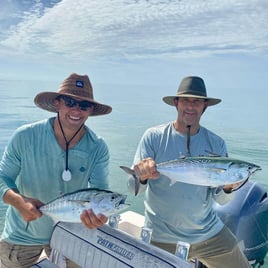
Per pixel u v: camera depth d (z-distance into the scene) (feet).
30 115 43.78
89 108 6.50
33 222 6.71
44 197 6.73
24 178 6.69
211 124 43.06
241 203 8.90
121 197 5.64
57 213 5.77
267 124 43.09
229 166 6.16
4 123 37.96
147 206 7.88
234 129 39.88
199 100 7.50
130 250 5.45
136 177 6.71
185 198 7.38
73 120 6.35
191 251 7.92
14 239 6.86
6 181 6.43
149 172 6.48
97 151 6.80
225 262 8.15
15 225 6.83
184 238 7.61
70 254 6.20
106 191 5.62
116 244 5.66
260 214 8.96
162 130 7.78
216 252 8.03
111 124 42.16
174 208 7.46
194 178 6.39
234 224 8.71
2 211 15.14
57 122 6.49
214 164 6.25
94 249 5.87
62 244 6.37
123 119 45.88
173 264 4.93
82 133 6.69
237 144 32.37
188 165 6.41
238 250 8.25
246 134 37.01
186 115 7.53
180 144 7.57
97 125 41.29
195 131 7.77
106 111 7.23
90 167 6.79
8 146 6.63
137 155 7.79
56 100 6.76
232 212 8.81
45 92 6.56
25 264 7.09
